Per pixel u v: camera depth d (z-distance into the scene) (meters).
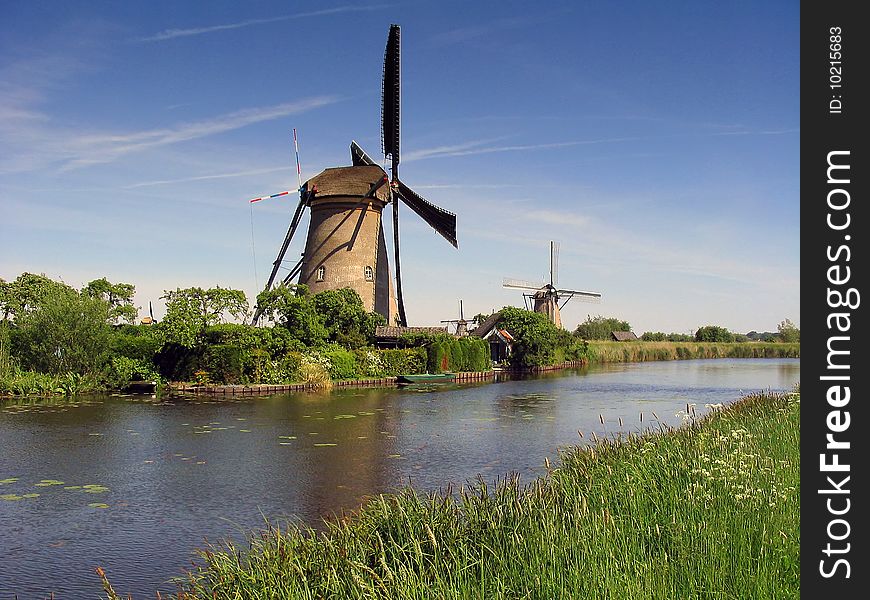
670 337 125.62
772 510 7.48
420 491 14.35
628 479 9.49
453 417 26.31
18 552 10.77
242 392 35.12
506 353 63.09
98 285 58.19
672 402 32.34
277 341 38.16
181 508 13.21
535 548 6.77
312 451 18.94
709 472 8.45
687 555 6.46
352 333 44.94
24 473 16.17
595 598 5.74
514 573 6.57
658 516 7.85
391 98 49.91
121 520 12.43
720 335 125.44
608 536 6.82
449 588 6.35
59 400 30.88
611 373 57.56
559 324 78.81
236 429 22.78
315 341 42.09
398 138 50.81
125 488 14.75
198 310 38.00
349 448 19.42
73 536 11.54
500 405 30.77
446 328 53.47
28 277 54.16
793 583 6.15
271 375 37.06
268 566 7.63
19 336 34.41
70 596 9.10
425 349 47.97
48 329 33.88
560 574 6.17
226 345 36.50
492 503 9.32
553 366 63.75
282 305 42.41
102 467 16.81
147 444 19.91
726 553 6.54
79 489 14.66
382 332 48.16
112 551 10.80
